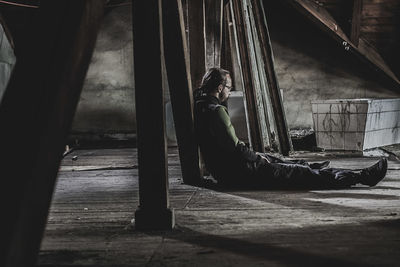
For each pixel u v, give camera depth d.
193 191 5.09
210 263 2.67
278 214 3.91
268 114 8.95
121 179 6.12
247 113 7.92
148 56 3.41
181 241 3.15
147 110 3.46
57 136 1.69
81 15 1.76
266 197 4.67
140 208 3.50
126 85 10.64
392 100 9.01
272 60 8.91
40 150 1.60
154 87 3.44
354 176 5.00
